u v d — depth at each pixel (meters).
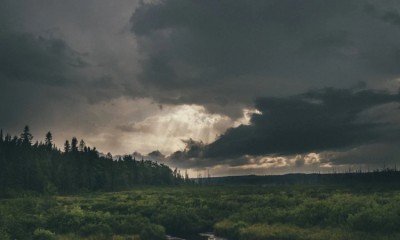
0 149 110.12
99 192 126.06
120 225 42.34
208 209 59.44
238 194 91.81
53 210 50.91
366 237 33.88
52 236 34.41
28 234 34.41
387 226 35.50
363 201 47.88
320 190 96.12
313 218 43.72
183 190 126.00
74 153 154.88
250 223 46.53
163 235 43.12
